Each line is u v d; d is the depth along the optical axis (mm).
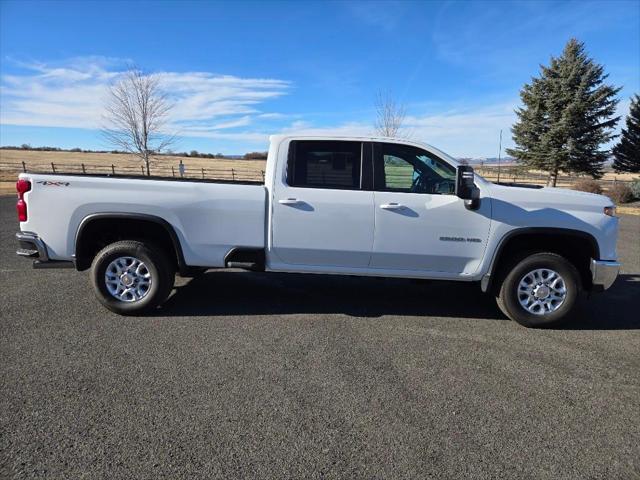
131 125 26484
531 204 4586
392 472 2447
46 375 3422
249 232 4711
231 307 5105
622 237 11320
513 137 36438
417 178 4719
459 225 4590
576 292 4578
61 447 2580
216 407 3035
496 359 3902
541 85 34750
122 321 4602
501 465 2527
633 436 2836
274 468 2457
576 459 2600
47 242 4656
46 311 4859
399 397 3225
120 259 4691
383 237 4625
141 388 3260
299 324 4617
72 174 4852
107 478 2346
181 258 4750
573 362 3875
